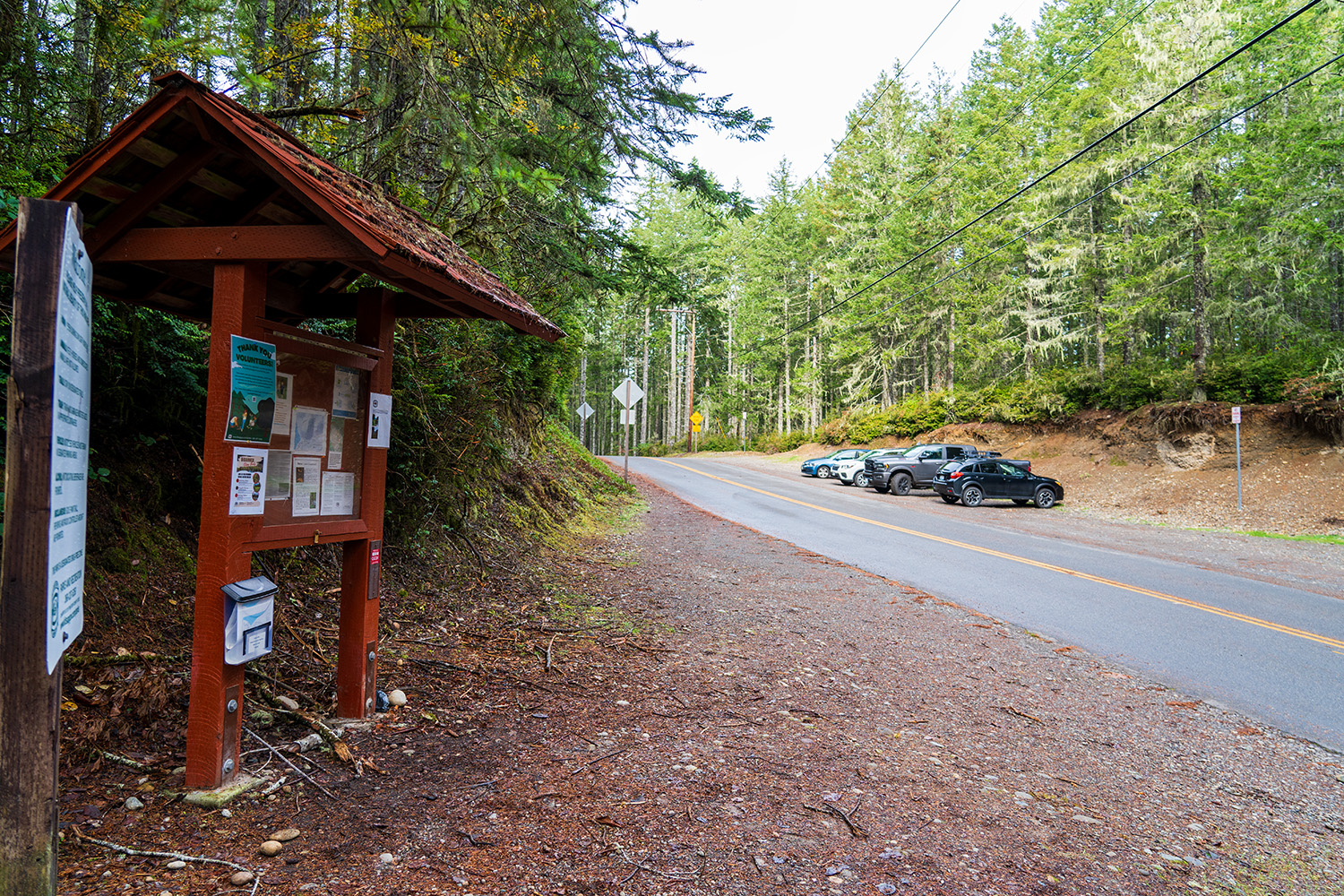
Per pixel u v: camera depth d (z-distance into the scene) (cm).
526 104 774
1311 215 2239
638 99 834
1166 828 348
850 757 406
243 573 315
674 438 6225
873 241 4275
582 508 1434
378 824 292
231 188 336
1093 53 2678
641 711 459
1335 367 1986
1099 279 2816
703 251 5716
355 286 586
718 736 425
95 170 292
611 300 1184
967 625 759
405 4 513
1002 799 365
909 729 462
